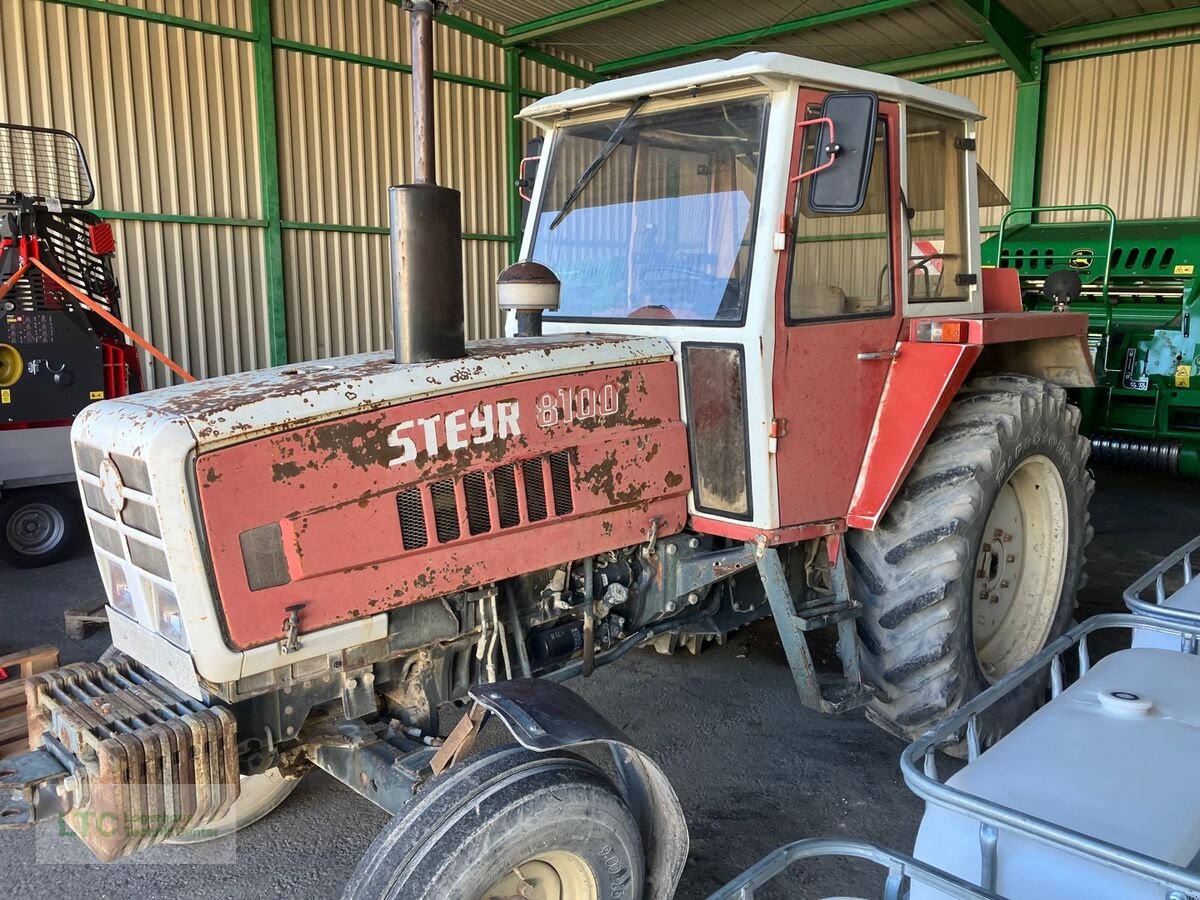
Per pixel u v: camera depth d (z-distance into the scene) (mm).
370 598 2150
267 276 8742
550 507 2451
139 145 7898
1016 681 1811
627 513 2650
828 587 3227
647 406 2670
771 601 2785
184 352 8305
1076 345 3666
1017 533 3607
